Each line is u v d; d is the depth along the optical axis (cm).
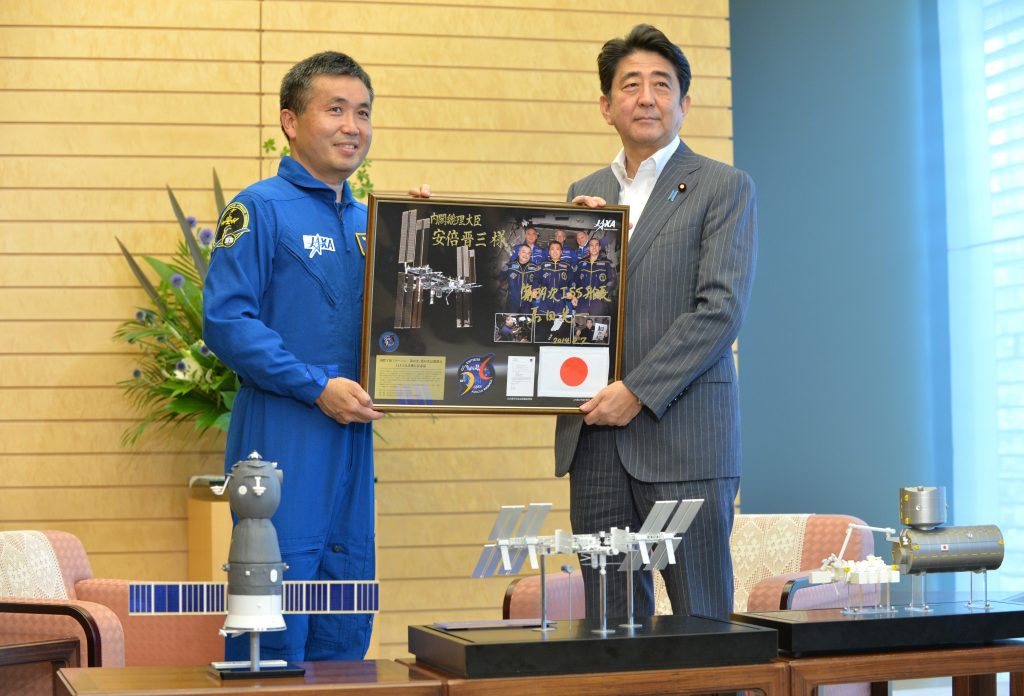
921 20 565
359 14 500
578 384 287
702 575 281
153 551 475
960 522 543
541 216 287
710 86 524
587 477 293
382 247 278
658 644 205
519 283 285
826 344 557
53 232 478
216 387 427
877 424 557
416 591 489
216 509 420
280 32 494
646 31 300
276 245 278
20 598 340
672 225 291
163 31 487
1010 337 518
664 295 289
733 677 207
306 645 280
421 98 504
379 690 190
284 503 270
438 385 281
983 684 254
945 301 561
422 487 493
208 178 486
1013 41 516
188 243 445
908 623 224
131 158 483
